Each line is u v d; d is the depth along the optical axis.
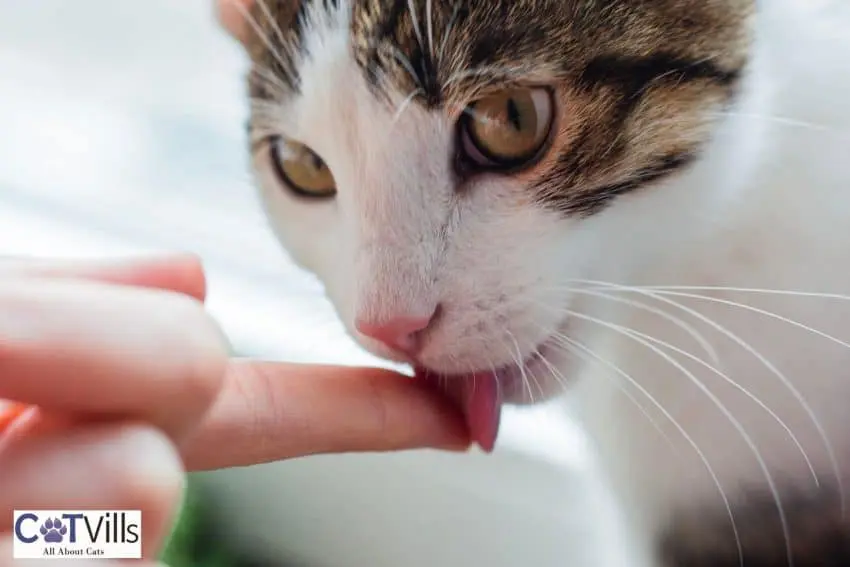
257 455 0.19
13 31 0.45
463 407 0.22
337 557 0.39
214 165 0.38
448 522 0.35
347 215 0.23
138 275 0.18
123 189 0.42
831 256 0.24
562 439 0.34
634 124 0.22
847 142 0.24
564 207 0.22
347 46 0.22
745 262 0.24
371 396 0.21
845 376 0.25
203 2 0.35
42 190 0.44
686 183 0.23
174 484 0.15
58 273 0.17
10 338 0.14
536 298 0.22
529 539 0.34
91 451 0.15
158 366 0.15
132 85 0.42
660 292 0.23
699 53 0.22
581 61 0.22
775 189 0.24
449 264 0.22
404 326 0.21
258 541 0.40
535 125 0.22
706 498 0.27
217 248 0.37
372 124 0.22
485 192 0.22
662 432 0.26
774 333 0.25
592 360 0.24
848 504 0.26
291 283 0.33
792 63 0.25
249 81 0.26
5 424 0.15
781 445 0.26
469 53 0.21
